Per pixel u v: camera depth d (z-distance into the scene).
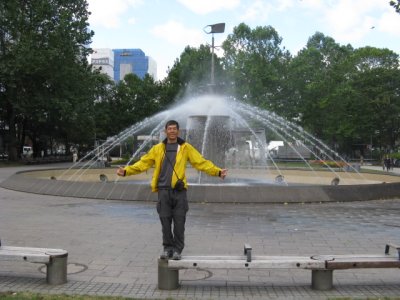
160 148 5.30
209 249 6.95
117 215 10.30
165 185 5.22
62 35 38.88
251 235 8.07
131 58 151.62
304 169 22.58
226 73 53.38
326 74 59.34
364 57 60.38
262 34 57.03
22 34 37.75
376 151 64.12
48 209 11.20
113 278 5.41
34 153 55.03
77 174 21.31
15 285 5.02
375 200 13.54
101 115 53.66
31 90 40.06
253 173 22.45
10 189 16.08
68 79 41.12
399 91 58.69
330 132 59.75
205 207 11.61
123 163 37.50
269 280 5.38
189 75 52.81
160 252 6.77
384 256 5.19
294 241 7.59
